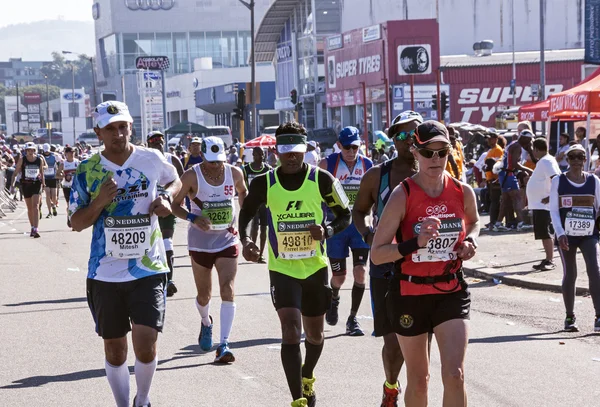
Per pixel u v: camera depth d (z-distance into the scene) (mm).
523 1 84125
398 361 6812
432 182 5762
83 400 7727
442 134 5645
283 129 7156
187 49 153375
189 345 9867
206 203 9336
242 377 8414
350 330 10266
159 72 78625
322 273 7246
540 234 14461
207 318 9602
